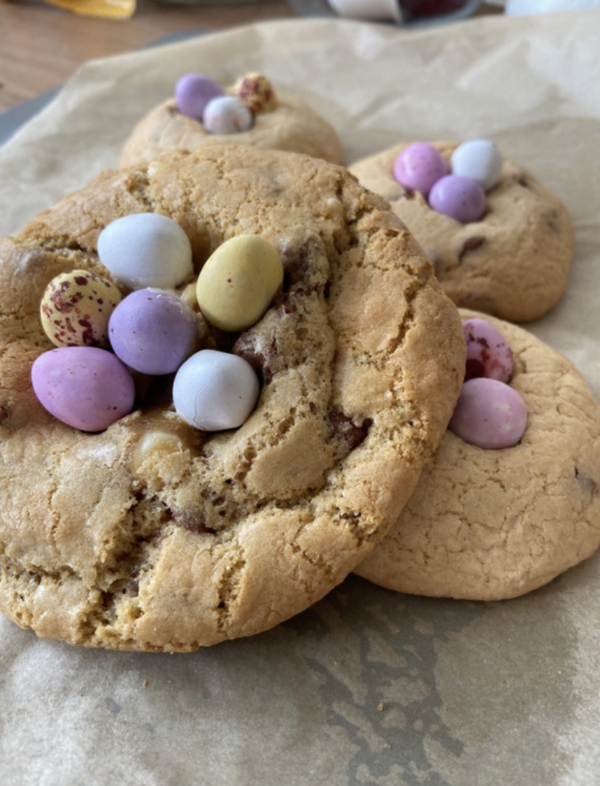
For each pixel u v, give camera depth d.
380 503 0.12
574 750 0.12
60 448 0.13
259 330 0.13
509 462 0.14
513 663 0.13
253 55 0.29
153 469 0.12
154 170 0.15
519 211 0.20
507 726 0.12
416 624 0.13
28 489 0.12
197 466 0.12
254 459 0.12
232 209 0.14
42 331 0.14
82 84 0.27
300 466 0.12
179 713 0.12
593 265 0.22
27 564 0.12
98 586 0.12
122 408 0.13
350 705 0.12
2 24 0.31
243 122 0.23
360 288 0.13
